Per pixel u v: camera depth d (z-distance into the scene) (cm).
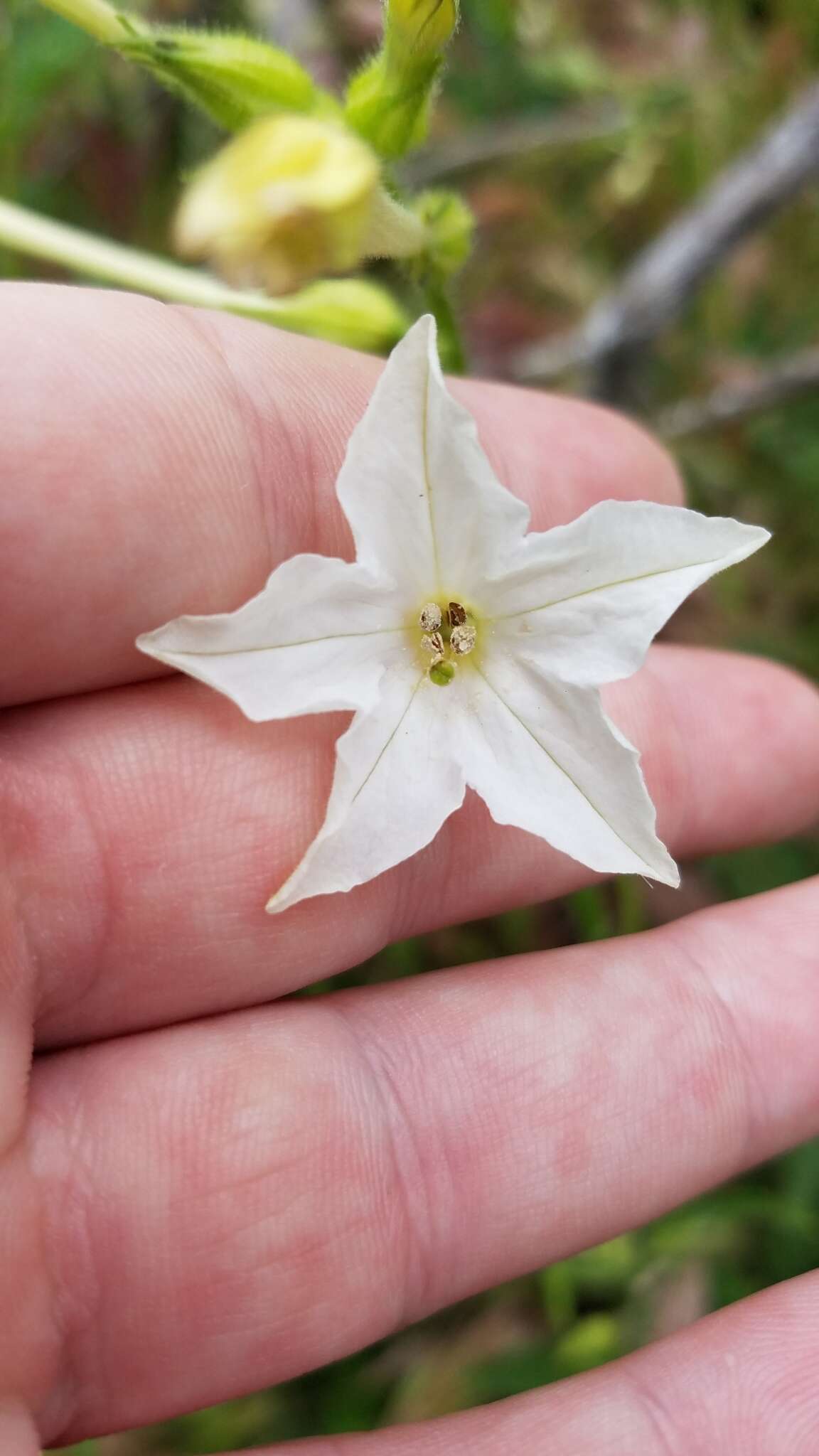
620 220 11
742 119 10
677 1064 6
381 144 5
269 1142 6
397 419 5
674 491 7
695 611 10
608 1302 9
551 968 6
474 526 5
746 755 7
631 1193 6
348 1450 6
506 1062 6
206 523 5
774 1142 7
